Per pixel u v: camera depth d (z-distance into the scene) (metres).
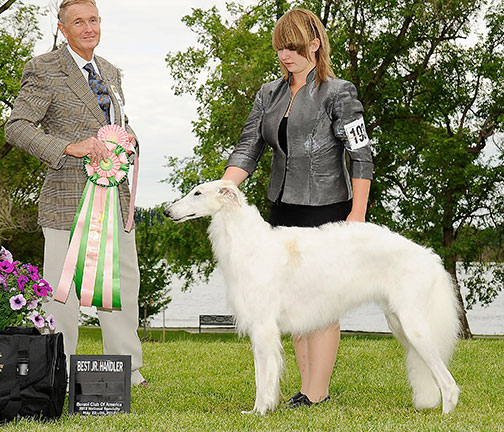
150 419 4.10
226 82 18.78
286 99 4.94
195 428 3.83
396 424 4.00
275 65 18.53
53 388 4.06
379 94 19.62
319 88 4.82
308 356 4.98
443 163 19.59
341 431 3.80
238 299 4.50
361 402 5.15
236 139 18.91
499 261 21.80
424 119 21.08
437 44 20.42
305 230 4.63
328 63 4.86
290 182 4.91
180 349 8.92
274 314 4.48
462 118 22.05
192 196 4.62
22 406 4.02
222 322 29.39
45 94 4.98
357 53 19.89
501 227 21.14
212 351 8.64
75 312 5.23
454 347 4.73
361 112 4.84
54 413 4.14
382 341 10.34
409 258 4.54
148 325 28.89
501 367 7.12
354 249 4.52
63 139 5.07
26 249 21.41
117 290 5.12
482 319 43.00
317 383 4.91
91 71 5.22
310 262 4.50
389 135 19.39
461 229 21.75
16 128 4.84
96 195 5.12
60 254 5.12
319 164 4.83
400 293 4.51
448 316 4.60
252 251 4.48
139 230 21.28
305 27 4.73
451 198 21.30
